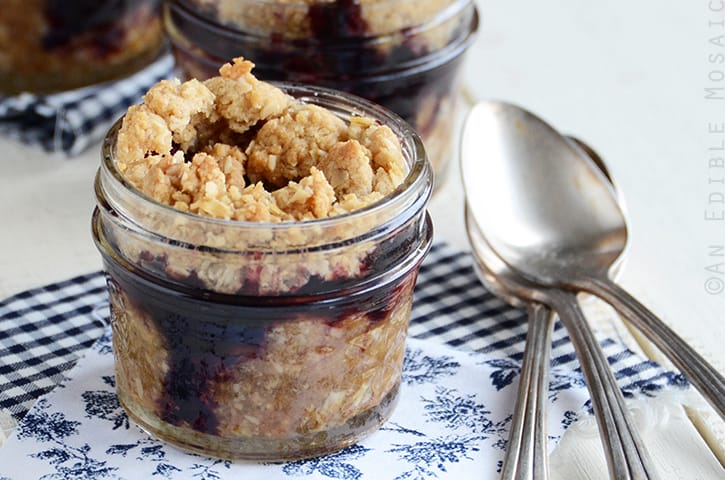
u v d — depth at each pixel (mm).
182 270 411
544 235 506
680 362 458
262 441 429
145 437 438
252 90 438
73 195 540
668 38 651
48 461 429
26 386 454
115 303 430
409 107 522
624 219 505
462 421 448
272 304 410
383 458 435
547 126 518
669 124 592
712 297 507
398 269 423
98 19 562
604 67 628
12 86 567
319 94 453
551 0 680
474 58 631
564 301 483
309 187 418
